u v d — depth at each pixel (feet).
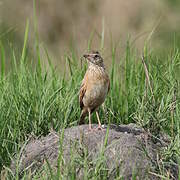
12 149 38.27
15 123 39.45
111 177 32.50
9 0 90.38
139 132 37.76
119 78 46.47
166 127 39.27
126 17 87.71
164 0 83.82
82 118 40.40
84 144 34.27
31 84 43.14
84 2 97.25
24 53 45.42
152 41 52.31
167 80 41.65
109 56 48.19
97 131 36.09
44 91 41.19
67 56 45.39
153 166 33.32
